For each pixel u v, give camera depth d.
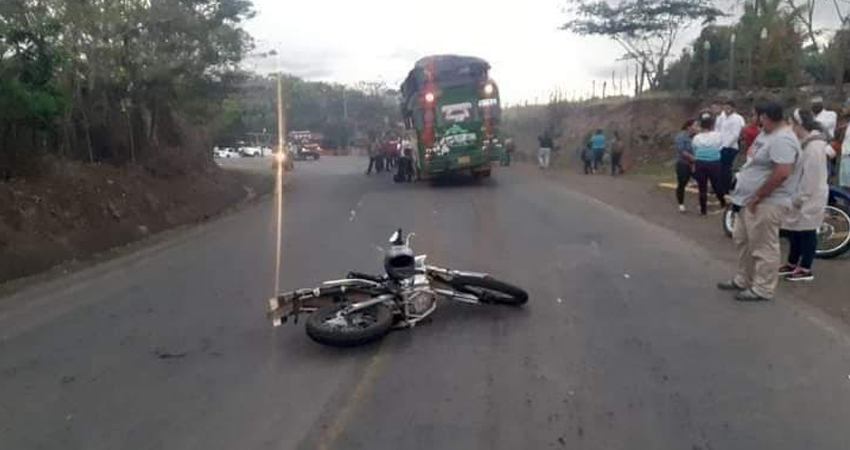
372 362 5.95
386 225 14.06
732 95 24.70
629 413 4.82
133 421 5.11
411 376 5.61
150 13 17.58
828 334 6.20
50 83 13.31
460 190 20.92
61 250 12.16
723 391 5.12
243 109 34.91
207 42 21.19
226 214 19.33
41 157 13.97
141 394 5.59
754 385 5.20
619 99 33.00
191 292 8.98
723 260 9.24
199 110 24.56
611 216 13.75
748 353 5.83
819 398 4.96
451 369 5.71
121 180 16.69
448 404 5.07
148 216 16.25
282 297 6.71
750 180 7.25
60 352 6.79
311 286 8.93
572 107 36.62
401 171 26.00
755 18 26.02
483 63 22.17
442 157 22.42
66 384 5.91
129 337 7.13
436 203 17.70
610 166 27.45
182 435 4.83
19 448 4.79
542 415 4.84
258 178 33.25
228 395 5.45
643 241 10.84
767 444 4.36
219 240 13.53
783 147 6.88
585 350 6.03
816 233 7.88
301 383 5.59
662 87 31.80
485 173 24.02
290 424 4.89
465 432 4.64
